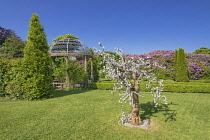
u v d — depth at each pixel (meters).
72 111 5.28
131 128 3.84
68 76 11.84
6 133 3.51
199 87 9.31
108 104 6.34
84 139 3.25
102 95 8.47
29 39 7.55
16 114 4.91
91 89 11.13
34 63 7.38
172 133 3.60
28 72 7.39
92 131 3.64
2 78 7.52
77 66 12.77
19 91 7.32
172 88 9.67
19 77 7.33
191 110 5.52
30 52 7.48
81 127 3.88
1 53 20.73
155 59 18.00
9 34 27.72
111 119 4.49
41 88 7.39
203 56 17.94
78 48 12.47
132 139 3.27
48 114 4.93
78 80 12.04
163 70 15.92
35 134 3.47
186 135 3.50
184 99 7.43
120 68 4.06
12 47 20.30
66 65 11.67
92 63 13.88
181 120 4.50
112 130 3.71
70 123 4.14
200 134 3.57
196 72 15.62
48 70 8.16
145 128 3.86
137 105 4.14
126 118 4.32
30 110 5.39
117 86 4.07
